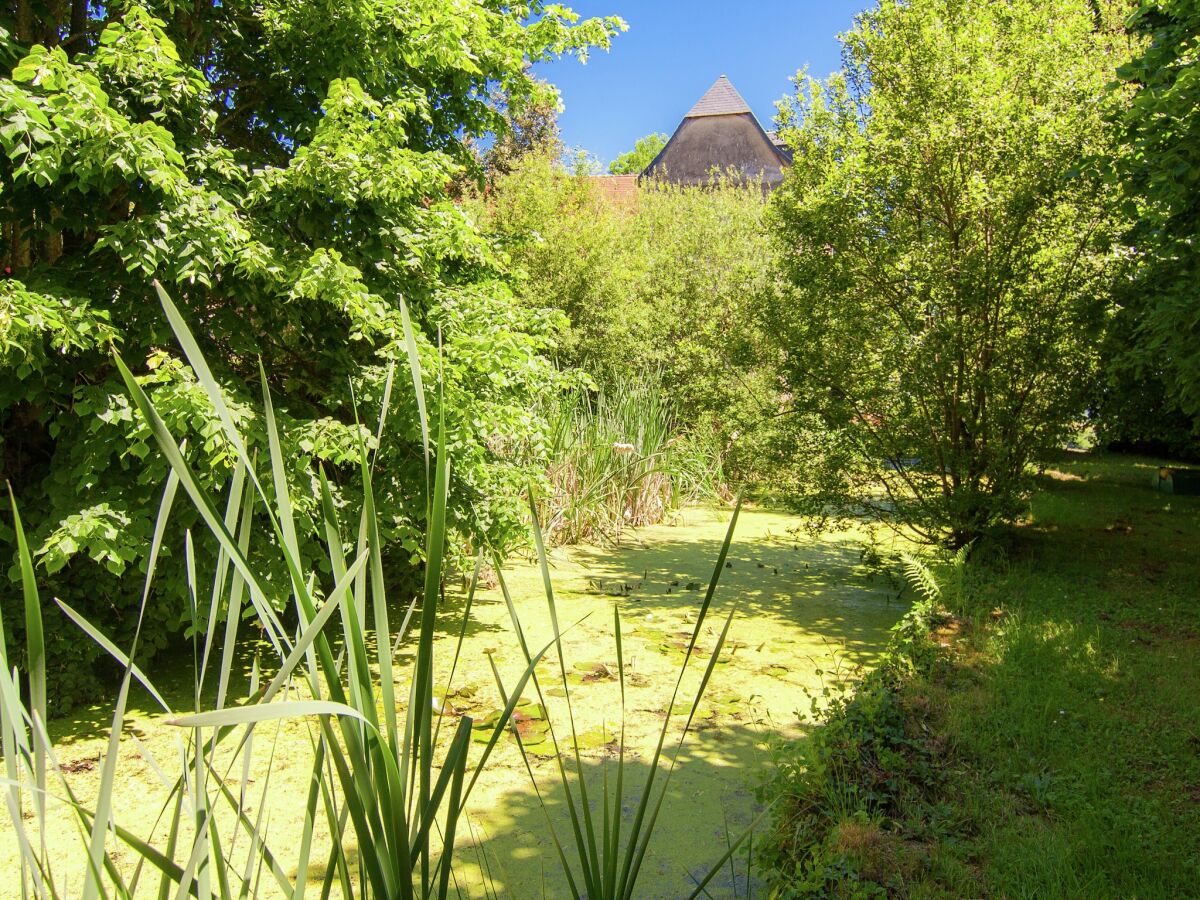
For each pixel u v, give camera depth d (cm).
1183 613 572
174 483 114
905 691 423
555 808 344
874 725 361
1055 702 406
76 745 392
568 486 895
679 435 1207
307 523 433
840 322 709
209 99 445
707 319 1359
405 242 502
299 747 393
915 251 693
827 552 876
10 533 402
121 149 361
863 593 709
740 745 405
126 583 443
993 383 673
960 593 597
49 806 336
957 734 371
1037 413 705
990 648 493
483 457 543
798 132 736
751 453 774
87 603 440
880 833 287
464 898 281
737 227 1498
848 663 527
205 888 120
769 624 613
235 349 446
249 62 526
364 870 137
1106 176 534
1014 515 710
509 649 539
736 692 475
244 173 464
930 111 669
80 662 437
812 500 721
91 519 375
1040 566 713
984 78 661
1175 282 521
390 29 505
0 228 436
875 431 720
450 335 517
